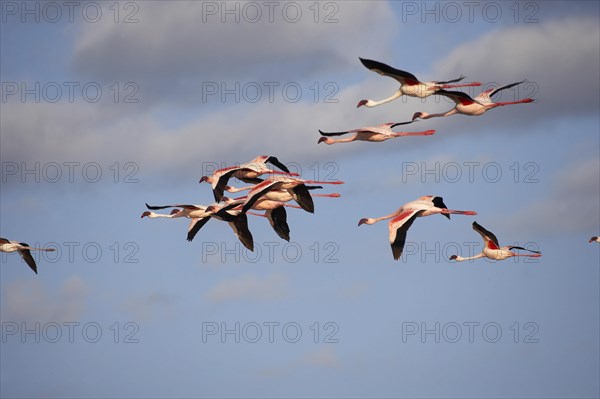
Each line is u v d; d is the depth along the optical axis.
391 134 37.66
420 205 36.41
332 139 38.31
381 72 35.69
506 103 36.47
